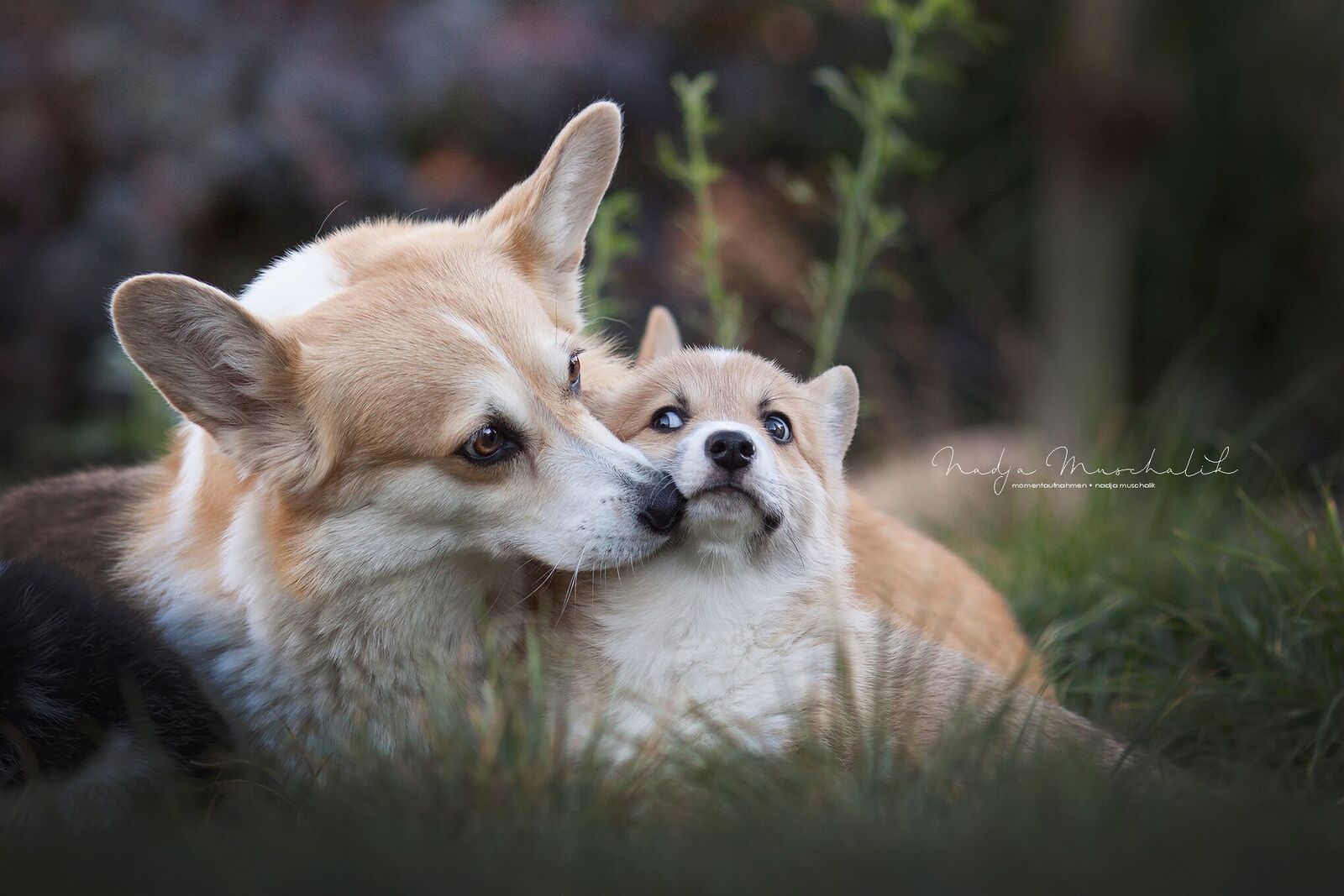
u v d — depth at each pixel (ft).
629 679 25.14
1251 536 35.09
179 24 57.00
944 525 41.81
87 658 23.57
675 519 24.39
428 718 24.14
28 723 23.11
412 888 17.31
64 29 57.77
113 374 56.54
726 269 61.26
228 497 25.62
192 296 23.66
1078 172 67.26
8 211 58.18
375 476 24.04
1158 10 70.38
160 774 23.57
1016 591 35.47
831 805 20.84
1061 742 23.16
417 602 25.08
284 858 18.34
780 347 61.57
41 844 19.27
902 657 24.84
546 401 24.90
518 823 20.06
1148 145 68.08
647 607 25.25
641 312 59.26
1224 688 28.45
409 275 25.82
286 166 56.24
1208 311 71.77
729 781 21.88
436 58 58.03
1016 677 23.91
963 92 71.92
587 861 18.24
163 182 55.16
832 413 29.50
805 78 69.41
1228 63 70.44
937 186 71.87
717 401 26.45
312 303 26.04
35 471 57.67
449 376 24.07
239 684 25.36
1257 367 70.79
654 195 62.75
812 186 68.85
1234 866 17.49
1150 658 31.63
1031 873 17.25
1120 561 35.50
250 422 24.62
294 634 24.82
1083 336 67.10
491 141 61.41
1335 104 70.54
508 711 22.61
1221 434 43.27
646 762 22.25
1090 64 66.64
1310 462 60.85
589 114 27.99
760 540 24.99
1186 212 71.72
